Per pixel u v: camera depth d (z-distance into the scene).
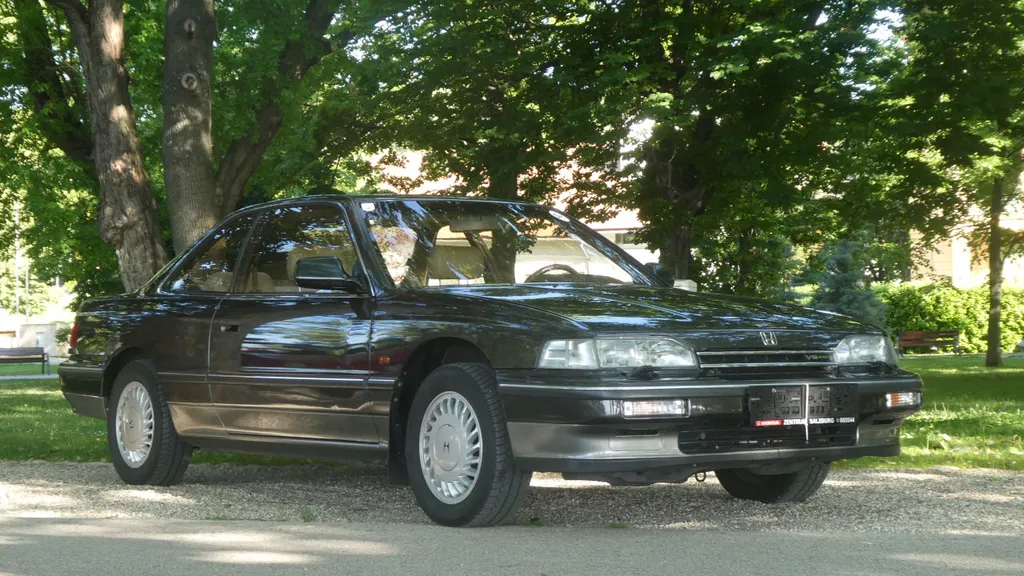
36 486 7.77
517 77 19.50
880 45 17.12
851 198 22.36
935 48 16.98
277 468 8.72
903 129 16.91
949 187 20.94
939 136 17.50
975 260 30.30
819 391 5.63
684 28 18.20
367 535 5.46
